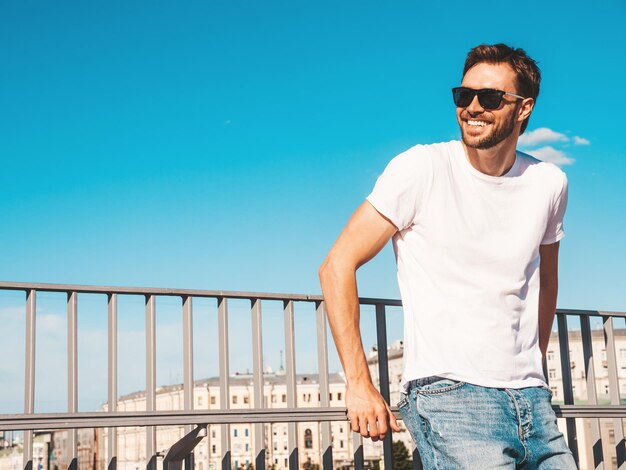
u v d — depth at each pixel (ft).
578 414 11.85
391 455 10.35
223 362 10.00
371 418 7.38
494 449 7.30
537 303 8.09
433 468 7.58
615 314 12.85
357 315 7.56
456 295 7.63
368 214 7.68
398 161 7.82
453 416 7.42
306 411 10.02
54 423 8.61
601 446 12.42
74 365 9.14
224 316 10.09
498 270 7.75
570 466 7.75
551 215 8.43
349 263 7.61
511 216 7.94
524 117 7.97
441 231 7.66
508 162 8.06
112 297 9.48
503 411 7.48
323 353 10.48
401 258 7.95
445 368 7.50
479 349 7.55
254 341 10.23
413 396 7.68
